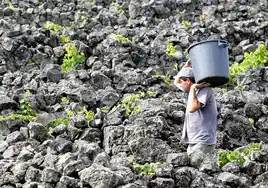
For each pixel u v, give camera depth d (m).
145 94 12.45
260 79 13.09
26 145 10.70
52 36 13.93
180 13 15.50
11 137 10.88
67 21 15.06
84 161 9.89
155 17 15.49
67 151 10.60
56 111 11.88
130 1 15.98
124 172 9.59
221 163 10.48
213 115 10.33
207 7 15.74
